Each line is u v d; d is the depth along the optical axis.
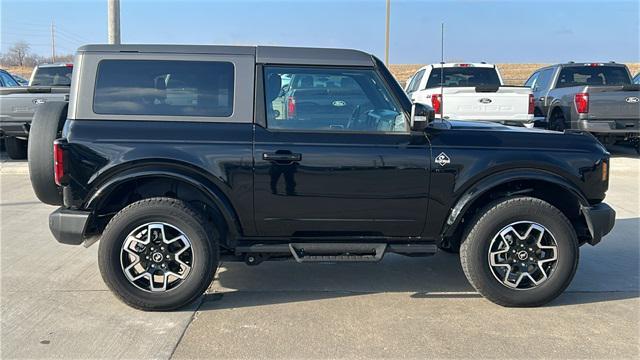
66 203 4.11
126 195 4.38
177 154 4.05
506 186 4.52
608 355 3.54
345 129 4.25
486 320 4.08
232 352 3.55
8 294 4.46
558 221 4.23
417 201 4.25
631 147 13.24
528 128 4.69
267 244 4.32
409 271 5.20
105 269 4.07
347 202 4.21
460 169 4.23
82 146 4.01
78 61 4.17
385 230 4.35
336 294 4.59
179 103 4.17
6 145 10.82
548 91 12.20
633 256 5.63
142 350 3.56
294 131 4.18
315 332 3.85
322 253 4.33
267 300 4.44
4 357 3.44
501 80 11.42
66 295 4.46
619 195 8.41
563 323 4.03
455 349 3.61
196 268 4.12
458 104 9.88
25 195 8.10
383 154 4.17
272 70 4.21
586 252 5.77
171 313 4.15
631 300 4.48
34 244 5.82
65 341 3.67
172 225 4.09
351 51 4.31
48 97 10.06
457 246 4.77
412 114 4.10
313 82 4.23
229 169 4.09
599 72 12.26
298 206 4.20
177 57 4.17
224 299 4.45
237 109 4.18
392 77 4.29
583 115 10.57
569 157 4.32
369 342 3.70
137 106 4.14
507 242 4.27
